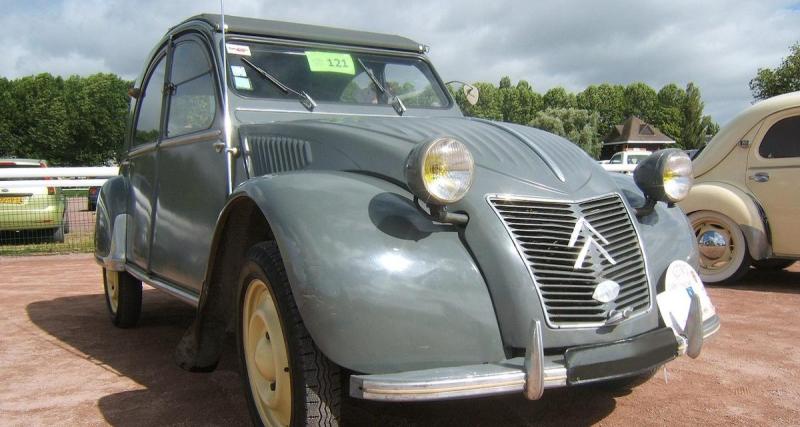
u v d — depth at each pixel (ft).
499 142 9.17
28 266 26.76
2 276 24.17
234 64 11.64
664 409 10.48
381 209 7.82
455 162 7.61
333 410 7.55
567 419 10.07
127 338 14.94
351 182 8.30
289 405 8.01
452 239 7.86
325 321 7.10
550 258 7.95
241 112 11.13
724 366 12.67
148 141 14.42
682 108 255.09
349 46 13.35
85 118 216.33
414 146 8.09
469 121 10.33
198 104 12.05
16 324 16.40
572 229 8.23
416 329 7.22
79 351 13.85
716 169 21.03
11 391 11.33
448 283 7.49
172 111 13.21
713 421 9.99
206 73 11.89
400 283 7.27
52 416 10.16
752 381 11.82
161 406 10.56
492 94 259.19
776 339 14.53
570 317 7.86
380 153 8.80
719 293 19.66
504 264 7.71
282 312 7.76
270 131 10.50
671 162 9.86
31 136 213.05
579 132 192.65
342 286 7.12
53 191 31.58
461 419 10.06
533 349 7.12
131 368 12.62
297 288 7.28
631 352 7.91
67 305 18.85
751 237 19.92
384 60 13.64
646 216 10.02
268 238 9.41
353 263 7.23
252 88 11.55
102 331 15.65
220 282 9.60
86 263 27.63
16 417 10.12
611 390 11.30
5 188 30.22
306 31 12.89
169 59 13.66
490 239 7.80
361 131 9.38
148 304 18.78
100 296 20.29
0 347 14.19
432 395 6.90
